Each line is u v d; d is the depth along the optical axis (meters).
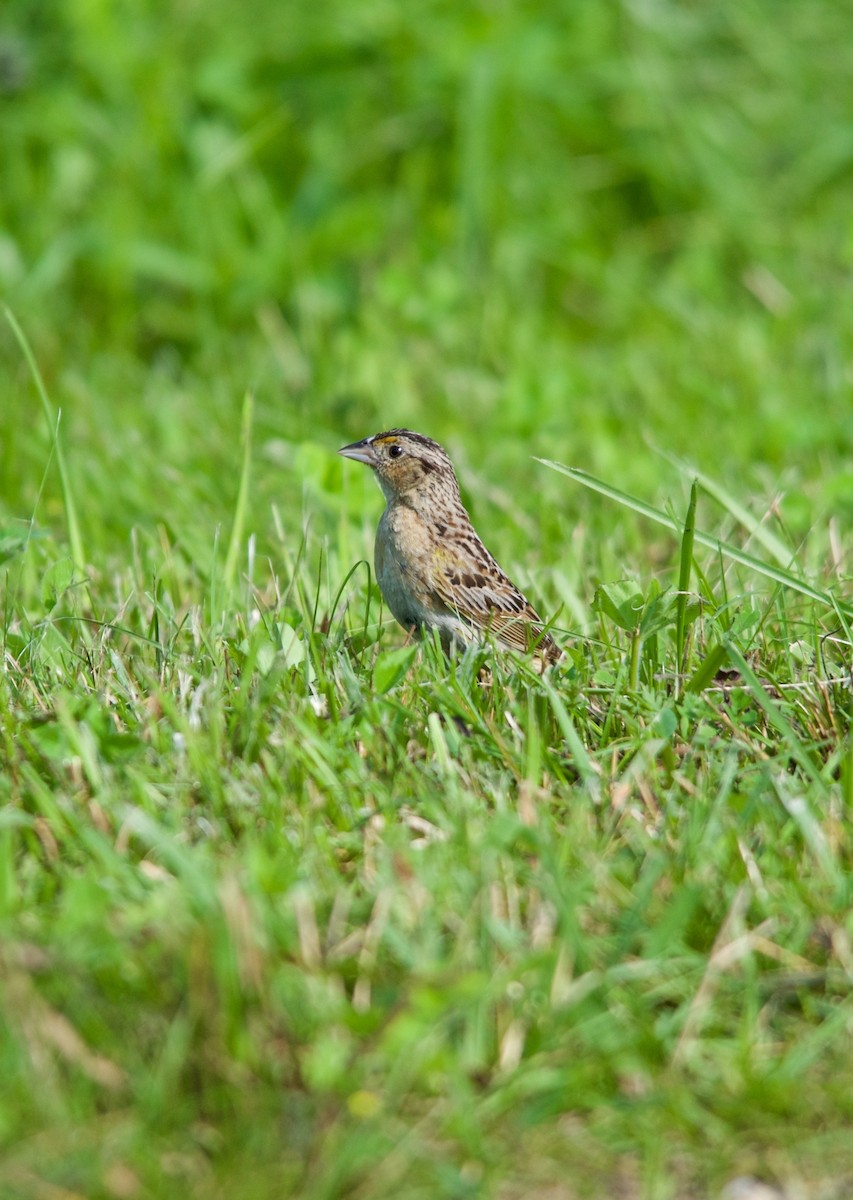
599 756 8.35
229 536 12.21
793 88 19.97
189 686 8.92
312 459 12.67
